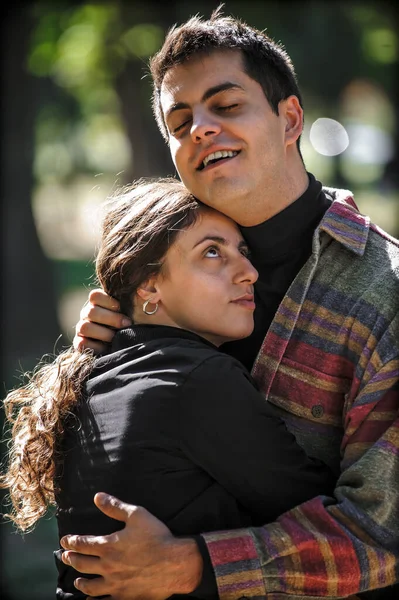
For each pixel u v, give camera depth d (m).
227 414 3.35
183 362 3.41
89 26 18.19
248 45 3.74
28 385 3.90
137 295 3.71
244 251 3.80
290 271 3.80
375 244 3.69
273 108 3.74
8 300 16.88
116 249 3.69
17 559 8.84
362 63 24.89
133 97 20.33
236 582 3.24
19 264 17.00
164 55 3.78
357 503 3.38
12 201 16.83
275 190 3.72
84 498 3.47
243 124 3.64
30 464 3.65
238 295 3.67
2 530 8.77
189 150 3.70
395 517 3.38
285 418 3.72
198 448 3.34
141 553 3.23
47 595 8.01
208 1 18.06
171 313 3.69
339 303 3.64
